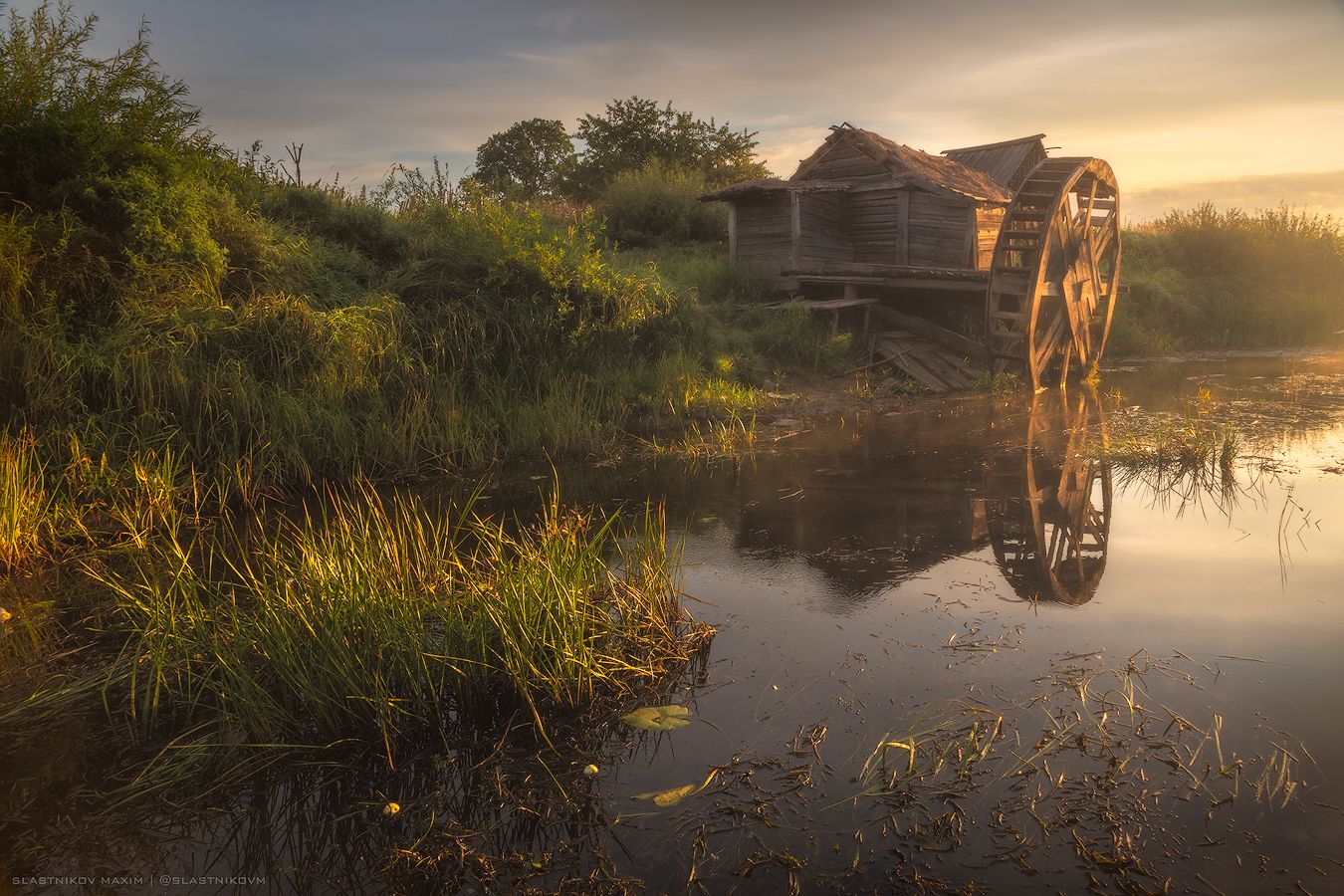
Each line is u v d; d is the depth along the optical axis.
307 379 8.37
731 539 6.16
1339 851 2.67
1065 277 13.21
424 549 5.08
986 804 2.99
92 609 5.06
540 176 47.19
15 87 8.66
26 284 7.70
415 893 2.68
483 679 3.86
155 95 9.62
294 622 3.86
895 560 5.58
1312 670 3.83
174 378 7.55
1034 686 3.80
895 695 3.79
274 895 2.69
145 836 3.00
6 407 7.02
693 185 23.45
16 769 3.44
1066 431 9.83
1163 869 2.62
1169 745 3.29
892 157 16.75
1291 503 6.57
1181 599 4.72
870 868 2.70
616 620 4.56
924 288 14.26
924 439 9.65
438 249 11.15
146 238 8.45
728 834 2.90
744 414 11.03
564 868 2.77
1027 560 5.51
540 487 7.84
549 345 10.48
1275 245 22.80
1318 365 15.19
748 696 3.85
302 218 11.32
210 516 6.96
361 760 3.47
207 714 3.83
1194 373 14.62
